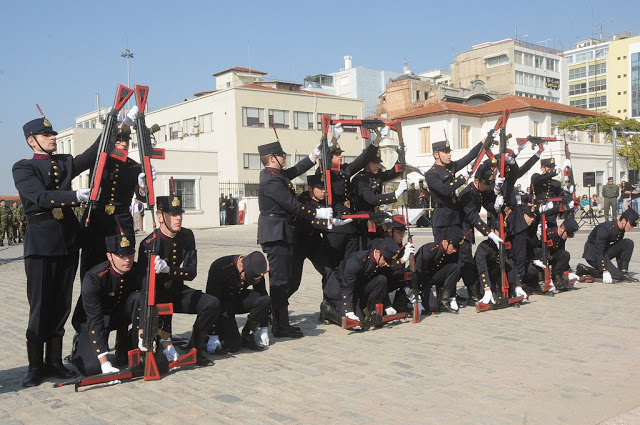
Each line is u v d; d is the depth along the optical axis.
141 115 5.34
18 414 4.43
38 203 4.98
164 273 5.48
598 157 35.59
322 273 7.41
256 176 38.25
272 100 38.88
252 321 6.15
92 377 4.98
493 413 4.27
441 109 35.84
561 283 9.33
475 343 6.26
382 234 7.41
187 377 5.27
